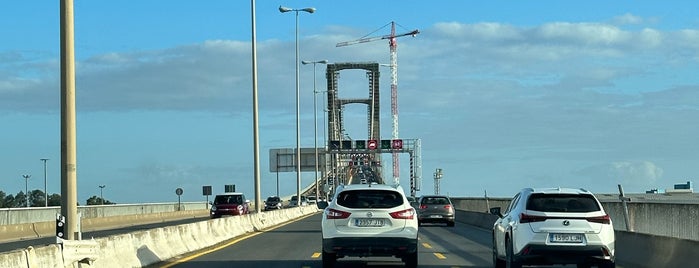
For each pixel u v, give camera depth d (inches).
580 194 680.4
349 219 746.8
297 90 3009.4
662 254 726.5
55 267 573.3
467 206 2465.6
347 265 840.9
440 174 3216.0
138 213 2431.1
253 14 1636.3
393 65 6958.7
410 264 774.5
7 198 3484.3
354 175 5172.2
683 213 898.7
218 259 898.7
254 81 1652.3
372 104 5703.7
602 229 662.5
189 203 3211.1
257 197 1689.2
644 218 1031.6
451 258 901.8
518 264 680.4
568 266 809.5
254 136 1672.0
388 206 753.0
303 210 2918.3
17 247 1224.8
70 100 661.3
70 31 666.2
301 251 1021.8
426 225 1830.7
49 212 1715.1
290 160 4224.9
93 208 2015.3
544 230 660.7
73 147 660.1
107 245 721.6
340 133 5403.5
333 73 5580.7
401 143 3676.2
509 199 1830.7
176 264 835.4
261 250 1042.7
